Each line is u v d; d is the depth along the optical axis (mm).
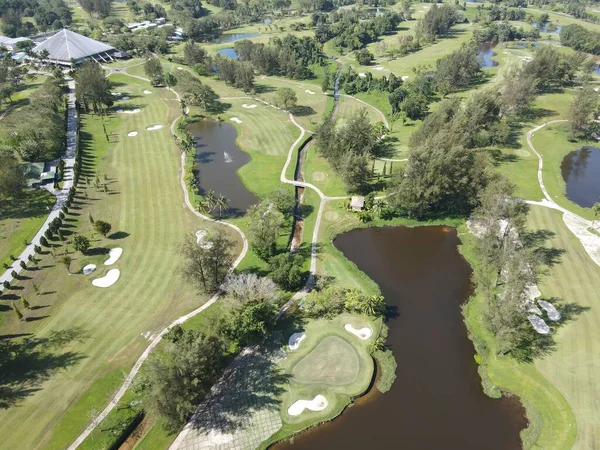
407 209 84438
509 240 67625
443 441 47906
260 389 52969
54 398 51188
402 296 67875
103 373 54000
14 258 72875
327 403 51469
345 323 62281
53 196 90312
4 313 62625
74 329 60188
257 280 60156
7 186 84812
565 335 58562
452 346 59406
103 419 48875
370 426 49531
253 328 54406
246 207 89875
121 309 63500
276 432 48469
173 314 62562
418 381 54594
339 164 95562
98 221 77250
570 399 50500
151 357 51688
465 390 53531
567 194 93938
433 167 78750
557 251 74750
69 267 71438
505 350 56250
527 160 106000
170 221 83938
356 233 82688
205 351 50000
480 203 81688
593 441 46125
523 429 48875
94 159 107062
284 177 100500
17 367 54906
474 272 71688
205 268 62938
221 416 49938
